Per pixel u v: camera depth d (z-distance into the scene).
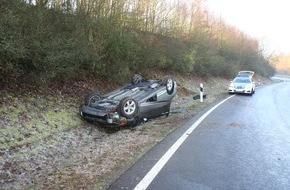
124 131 8.86
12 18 7.52
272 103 17.75
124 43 13.84
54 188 4.68
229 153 6.67
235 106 15.27
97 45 12.33
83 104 9.56
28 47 8.27
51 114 8.52
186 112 12.55
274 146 7.46
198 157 6.28
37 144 6.84
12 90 8.40
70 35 10.30
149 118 9.99
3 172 5.39
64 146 7.21
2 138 6.46
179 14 25.59
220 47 41.22
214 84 30.77
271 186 4.91
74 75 11.31
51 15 10.16
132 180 4.92
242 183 4.98
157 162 5.84
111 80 13.62
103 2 12.76
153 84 11.29
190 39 27.67
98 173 5.27
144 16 18.48
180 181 4.95
